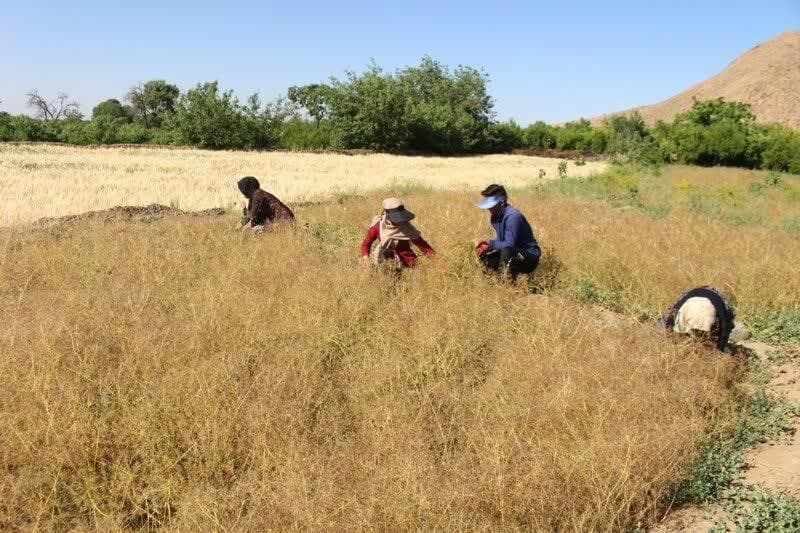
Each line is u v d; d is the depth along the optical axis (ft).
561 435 13.38
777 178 76.54
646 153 115.34
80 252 26.58
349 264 24.40
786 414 15.88
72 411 13.34
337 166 109.60
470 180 85.30
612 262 28.07
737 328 19.38
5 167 75.87
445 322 18.97
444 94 217.15
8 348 15.96
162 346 16.56
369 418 14.15
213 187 64.28
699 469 12.95
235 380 15.03
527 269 24.88
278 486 11.50
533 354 17.06
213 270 24.38
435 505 11.11
